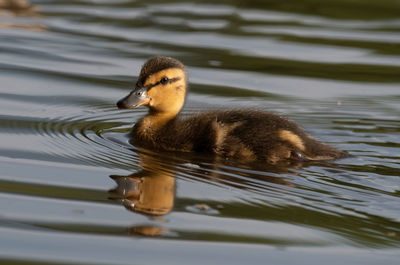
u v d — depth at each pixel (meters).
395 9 24.97
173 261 8.23
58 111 14.53
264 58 19.36
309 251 8.62
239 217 9.46
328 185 10.76
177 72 13.28
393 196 10.37
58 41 20.14
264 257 8.43
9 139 12.48
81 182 10.52
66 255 8.24
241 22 22.95
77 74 17.23
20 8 23.97
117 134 13.32
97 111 14.83
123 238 8.73
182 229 9.05
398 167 11.74
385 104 15.99
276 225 9.27
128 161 11.62
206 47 20.08
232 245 8.67
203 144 12.34
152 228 9.03
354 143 13.15
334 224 9.36
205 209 9.66
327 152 12.18
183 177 10.91
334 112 15.30
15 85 16.09
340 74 18.30
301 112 15.27
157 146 12.66
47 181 10.50
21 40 20.02
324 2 25.81
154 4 25.28
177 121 13.11
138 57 18.86
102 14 23.59
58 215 9.29
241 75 17.89
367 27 22.80
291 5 25.28
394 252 8.69
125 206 9.67
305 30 22.20
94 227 8.99
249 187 10.56
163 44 20.19
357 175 11.23
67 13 23.53
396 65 19.16
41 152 11.86
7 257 8.13
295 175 11.16
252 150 11.97
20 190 10.09
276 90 16.86
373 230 9.24
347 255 8.55
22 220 9.10
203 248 8.56
